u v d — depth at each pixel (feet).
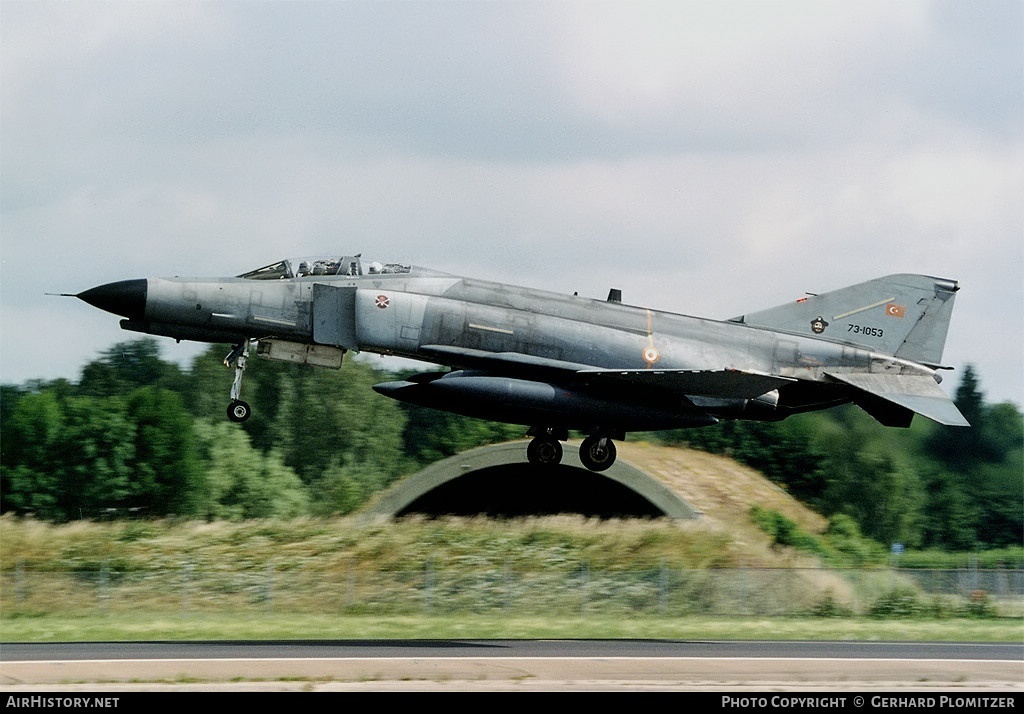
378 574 350.43
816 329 359.05
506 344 319.27
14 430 587.68
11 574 341.82
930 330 363.76
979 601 370.12
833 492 600.39
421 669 233.14
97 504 584.81
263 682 217.77
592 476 441.68
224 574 344.90
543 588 350.84
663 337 335.67
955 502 645.10
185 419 626.23
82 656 249.75
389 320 312.29
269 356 319.68
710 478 474.90
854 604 361.30
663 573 358.02
